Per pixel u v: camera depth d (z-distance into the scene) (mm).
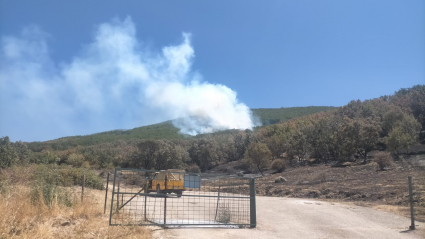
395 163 27922
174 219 9375
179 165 51844
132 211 10250
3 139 43000
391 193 14609
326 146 39594
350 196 15836
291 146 43969
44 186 9383
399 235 8102
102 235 6668
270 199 16625
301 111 119062
